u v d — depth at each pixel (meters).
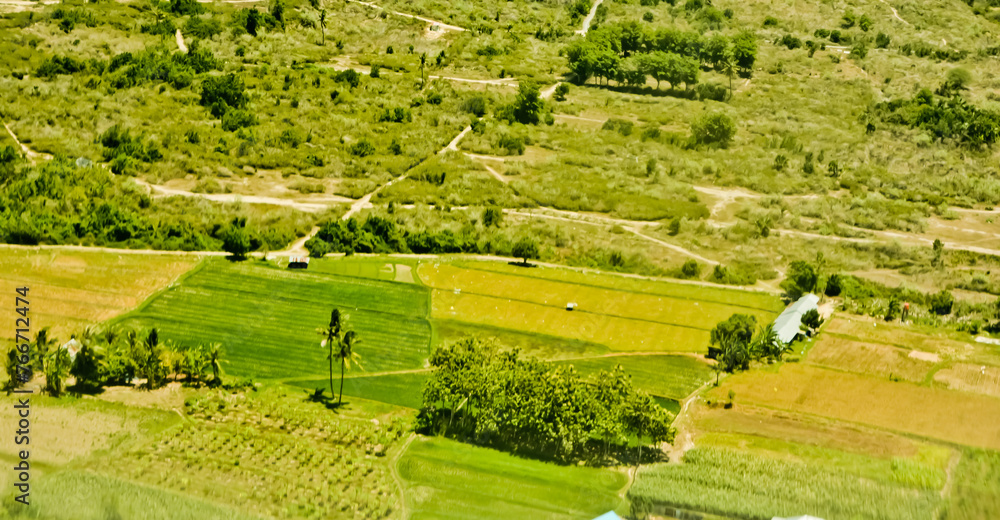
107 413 79.56
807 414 85.25
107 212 119.19
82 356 83.25
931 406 87.31
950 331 104.94
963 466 76.62
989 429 83.31
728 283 118.62
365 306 105.38
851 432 82.06
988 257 132.00
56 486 68.31
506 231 132.00
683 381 91.62
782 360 96.50
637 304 110.31
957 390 90.56
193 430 77.94
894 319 108.12
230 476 71.88
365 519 67.44
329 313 102.94
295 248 121.38
